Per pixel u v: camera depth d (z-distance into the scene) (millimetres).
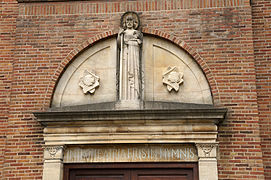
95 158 9680
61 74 10438
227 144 9430
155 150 9617
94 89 10273
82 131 9680
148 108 9719
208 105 9711
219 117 9344
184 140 9445
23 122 10039
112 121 9633
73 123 9719
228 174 9219
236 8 10430
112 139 9586
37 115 9680
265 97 10125
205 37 10305
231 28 10289
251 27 10227
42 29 10766
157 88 10180
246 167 9227
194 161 9453
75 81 10430
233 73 9930
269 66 10336
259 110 10055
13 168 9695
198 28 10398
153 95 10117
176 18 10547
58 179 9438
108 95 10227
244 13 10359
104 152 9711
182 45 10289
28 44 10648
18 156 9781
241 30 10242
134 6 10766
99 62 10531
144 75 10266
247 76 9875
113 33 10570
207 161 9266
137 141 9523
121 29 10438
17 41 10688
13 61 10781
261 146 9789
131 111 9445
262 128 9906
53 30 10734
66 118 9656
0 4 11586
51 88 10258
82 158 9711
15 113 10125
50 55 10531
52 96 10273
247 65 9953
